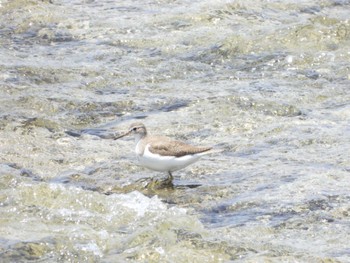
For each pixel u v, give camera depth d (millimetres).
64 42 23656
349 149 16031
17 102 18516
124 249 11828
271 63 21734
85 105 18719
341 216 13141
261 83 20328
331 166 15242
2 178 14656
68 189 13594
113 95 19562
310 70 21266
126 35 23797
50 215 12883
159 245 11812
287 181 14547
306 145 16359
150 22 24625
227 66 21719
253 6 25719
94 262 11516
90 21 24984
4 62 21234
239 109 18391
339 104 18953
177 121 17766
